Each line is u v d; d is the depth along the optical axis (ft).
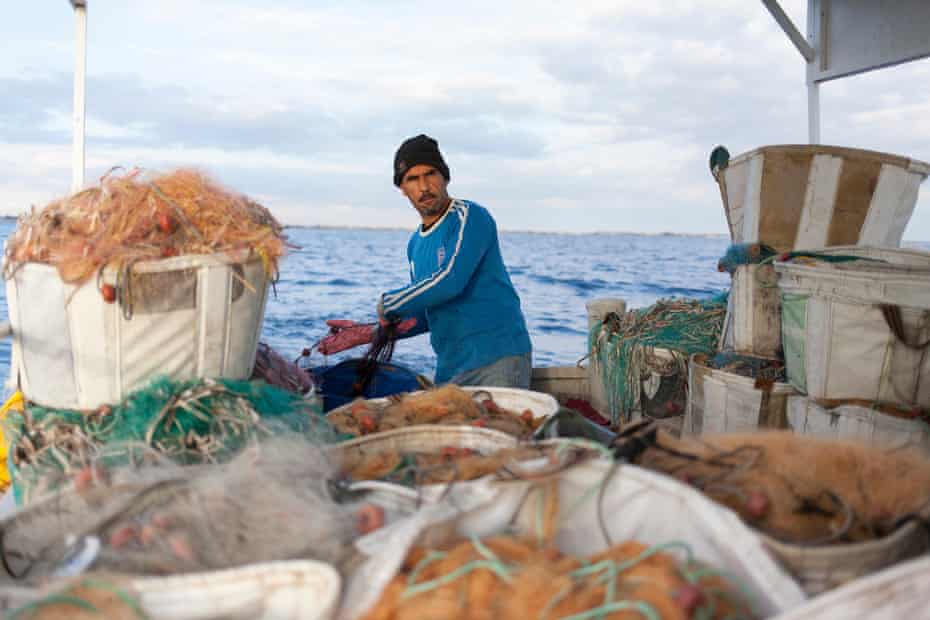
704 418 15.42
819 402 12.72
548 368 20.85
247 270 8.96
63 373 8.56
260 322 9.69
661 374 17.21
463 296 14.66
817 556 5.29
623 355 18.15
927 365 11.64
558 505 6.06
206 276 8.56
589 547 5.96
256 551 5.70
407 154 14.33
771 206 15.20
